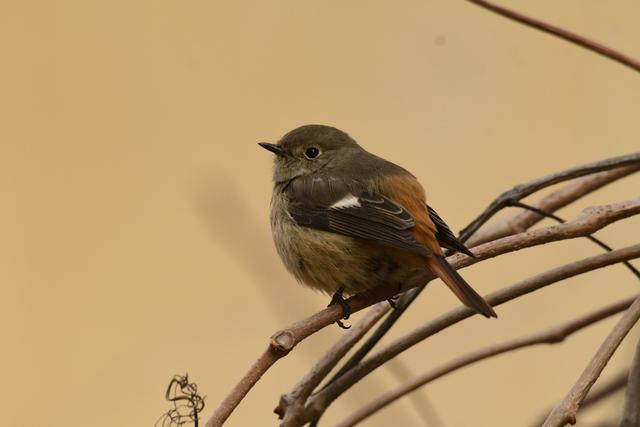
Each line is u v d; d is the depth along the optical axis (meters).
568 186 8.91
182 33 14.78
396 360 9.64
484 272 12.28
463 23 14.22
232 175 14.10
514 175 13.45
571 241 12.23
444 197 13.46
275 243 9.68
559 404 6.15
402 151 13.82
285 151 10.21
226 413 6.14
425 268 8.15
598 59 13.73
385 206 8.73
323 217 9.04
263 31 14.75
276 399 12.01
